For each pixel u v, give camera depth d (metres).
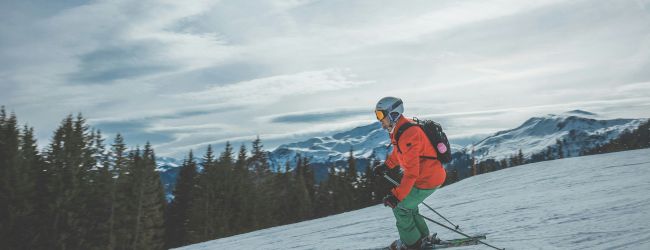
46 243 42.53
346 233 8.58
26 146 48.59
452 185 16.47
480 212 7.89
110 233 46.31
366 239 7.19
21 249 41.50
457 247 4.84
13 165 43.38
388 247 5.69
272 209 67.38
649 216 4.65
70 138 48.56
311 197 83.62
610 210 5.40
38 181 46.81
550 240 4.48
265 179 69.00
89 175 48.50
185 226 61.06
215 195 61.81
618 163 11.54
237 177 63.56
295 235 10.20
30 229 41.97
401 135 4.43
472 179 16.80
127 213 50.31
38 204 45.28
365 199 70.25
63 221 43.72
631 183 7.57
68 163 46.84
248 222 61.25
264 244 9.45
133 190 51.78
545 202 7.34
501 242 4.78
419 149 4.40
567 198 7.27
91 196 46.94
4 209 42.31
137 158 62.09
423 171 4.54
